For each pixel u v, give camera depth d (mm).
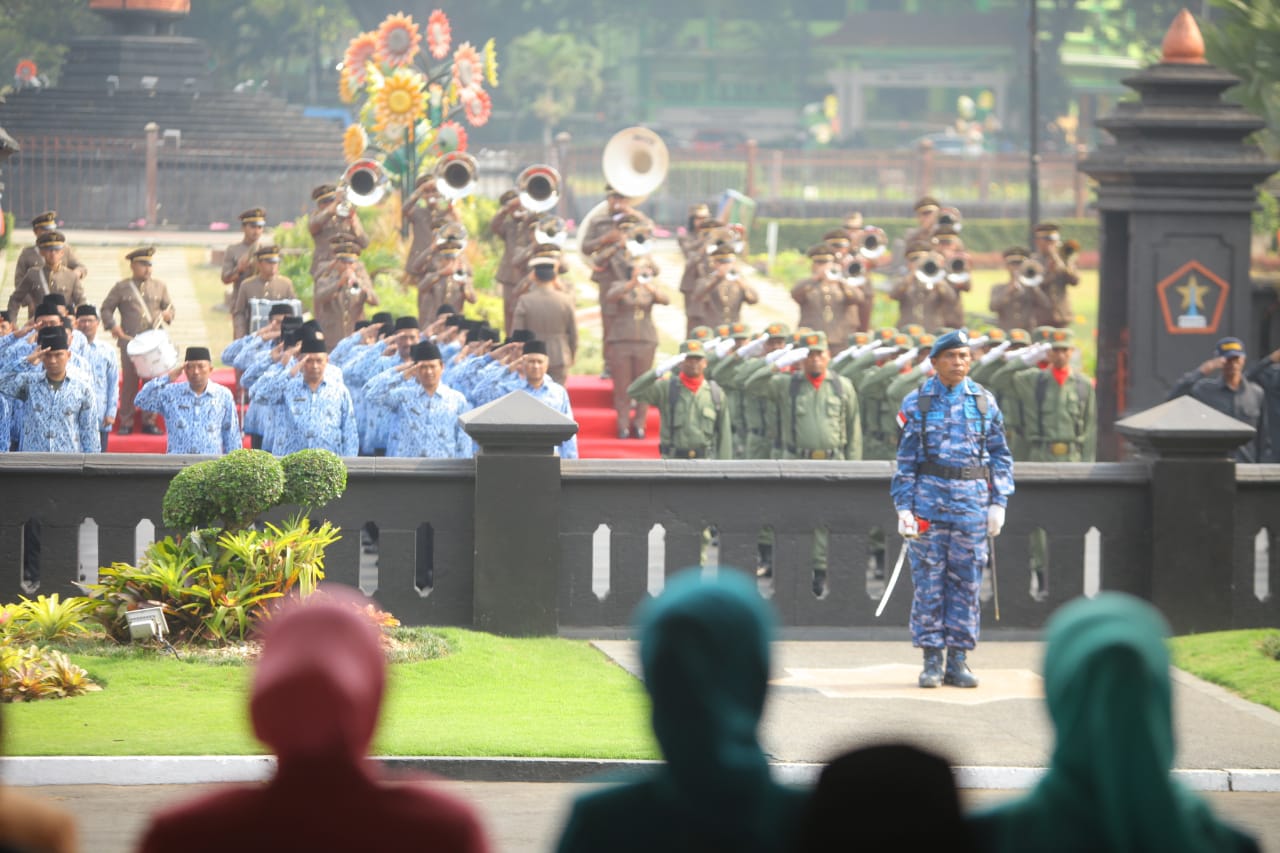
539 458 48531
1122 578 51250
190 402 58781
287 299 82438
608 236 82500
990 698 42250
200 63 180625
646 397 65438
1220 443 50312
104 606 44219
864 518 50594
